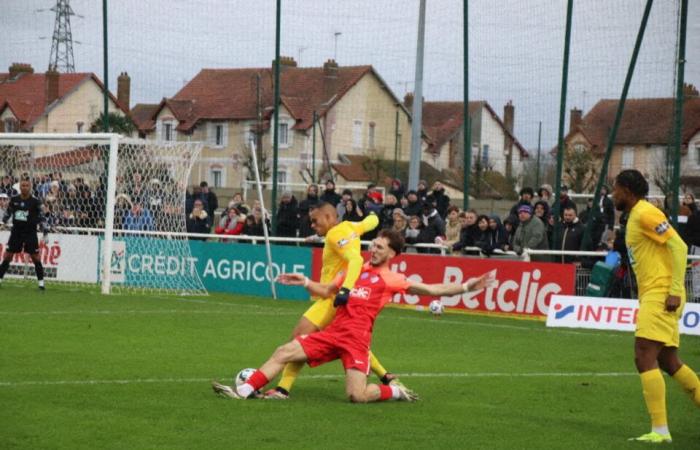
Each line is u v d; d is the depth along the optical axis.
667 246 16.09
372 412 17.73
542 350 27.73
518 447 15.41
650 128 71.50
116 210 44.62
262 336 28.47
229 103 107.88
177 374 21.34
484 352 26.92
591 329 33.75
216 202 53.78
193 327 30.23
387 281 18.59
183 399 18.41
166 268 43.75
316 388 20.22
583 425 17.34
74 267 44.72
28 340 26.09
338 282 18.70
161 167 44.12
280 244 45.47
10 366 21.77
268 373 18.55
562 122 40.28
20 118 106.19
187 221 48.47
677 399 20.69
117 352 24.34
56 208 45.72
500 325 34.03
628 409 19.00
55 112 106.62
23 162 47.22
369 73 110.31
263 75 110.38
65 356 23.41
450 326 33.16
